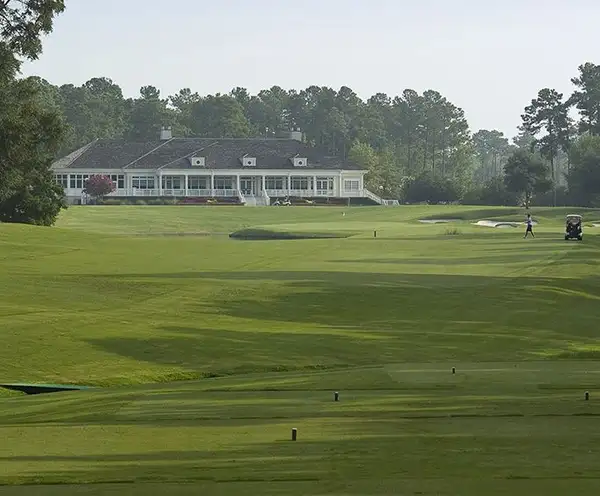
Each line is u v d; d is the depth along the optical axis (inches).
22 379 1995.6
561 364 2065.7
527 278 3489.2
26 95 6077.8
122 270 3631.9
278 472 991.6
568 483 926.4
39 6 5890.8
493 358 2258.9
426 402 1456.7
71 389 1905.8
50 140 6112.2
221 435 1205.7
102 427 1282.0
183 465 1034.1
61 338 2316.7
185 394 1635.1
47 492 924.0
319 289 3112.7
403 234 6240.2
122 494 912.9
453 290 3171.8
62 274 3437.5
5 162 6003.9
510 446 1102.4
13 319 2522.1
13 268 3607.3
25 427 1293.1
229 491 917.2
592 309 2987.2
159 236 7313.0
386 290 3134.8
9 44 5900.6
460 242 5246.1
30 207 6555.1
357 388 1663.4
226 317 2691.9
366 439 1157.7
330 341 2396.7
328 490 913.5
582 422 1258.6
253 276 3447.3
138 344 2297.0
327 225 7687.0
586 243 5260.8
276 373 2047.2
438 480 944.9
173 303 2881.4
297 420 1307.8
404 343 2410.2
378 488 917.2
